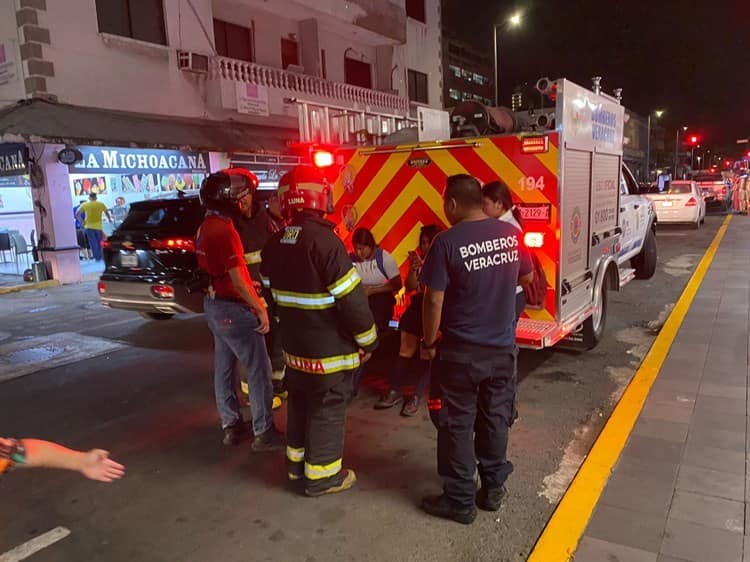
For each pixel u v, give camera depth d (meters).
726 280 9.46
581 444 3.99
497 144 4.62
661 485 3.35
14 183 15.18
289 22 17.55
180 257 6.74
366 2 18.77
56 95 11.30
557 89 4.33
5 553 3.04
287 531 3.13
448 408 3.03
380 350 6.29
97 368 6.20
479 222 2.98
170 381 5.71
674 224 19.78
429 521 3.17
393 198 5.21
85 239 14.81
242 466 3.92
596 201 5.41
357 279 3.21
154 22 13.15
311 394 3.35
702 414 4.29
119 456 4.13
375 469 3.77
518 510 3.23
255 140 14.23
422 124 5.59
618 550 2.79
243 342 3.90
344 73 19.88
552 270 4.54
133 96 12.64
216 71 13.98
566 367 5.56
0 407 5.16
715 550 2.76
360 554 2.91
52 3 11.15
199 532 3.17
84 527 3.26
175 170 13.34
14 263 15.04
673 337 6.30
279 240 3.32
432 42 23.69
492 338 2.96
